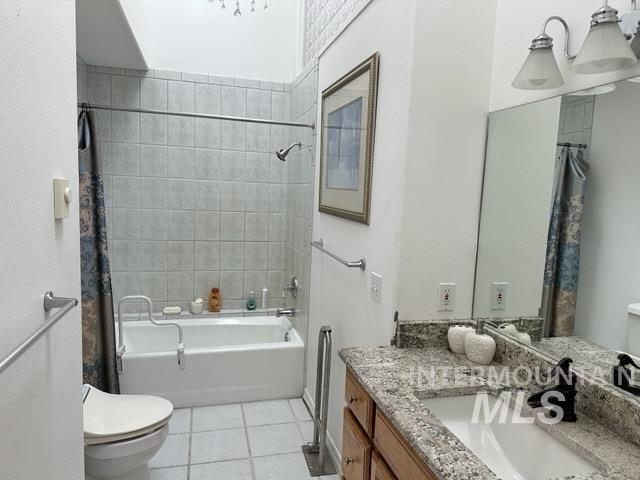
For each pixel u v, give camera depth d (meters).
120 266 3.33
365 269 1.91
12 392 0.82
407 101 1.56
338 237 2.28
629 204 1.11
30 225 0.90
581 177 1.26
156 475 2.15
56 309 1.00
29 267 0.89
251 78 3.47
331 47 2.43
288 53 3.54
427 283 1.66
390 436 1.25
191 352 2.81
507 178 1.54
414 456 1.10
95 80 3.12
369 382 1.35
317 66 2.71
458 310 1.70
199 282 3.51
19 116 0.84
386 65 1.73
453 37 1.57
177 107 3.32
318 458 2.30
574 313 1.29
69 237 1.14
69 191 1.11
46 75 0.98
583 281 1.26
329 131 2.40
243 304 3.62
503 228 1.55
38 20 0.93
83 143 2.26
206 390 2.86
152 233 3.37
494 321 1.61
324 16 2.67
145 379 2.74
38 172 0.94
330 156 2.38
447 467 0.93
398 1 1.63
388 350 1.62
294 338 3.11
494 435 1.27
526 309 1.46
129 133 3.24
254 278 3.62
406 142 1.57
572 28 1.29
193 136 3.37
